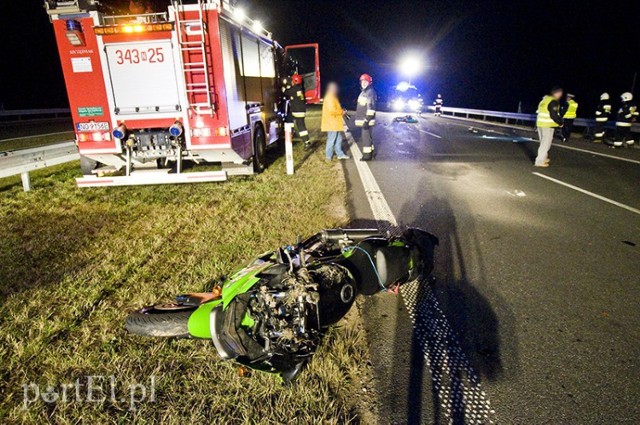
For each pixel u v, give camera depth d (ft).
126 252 15.55
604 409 8.23
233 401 8.30
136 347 9.98
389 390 8.78
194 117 22.57
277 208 20.29
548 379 9.04
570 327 10.86
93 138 23.06
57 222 19.29
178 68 21.98
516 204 21.35
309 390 8.46
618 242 16.34
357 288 9.72
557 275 13.65
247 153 26.40
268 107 33.35
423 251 11.78
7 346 10.18
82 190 25.17
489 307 11.84
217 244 15.89
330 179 26.48
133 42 21.71
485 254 15.26
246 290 8.30
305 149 39.96
